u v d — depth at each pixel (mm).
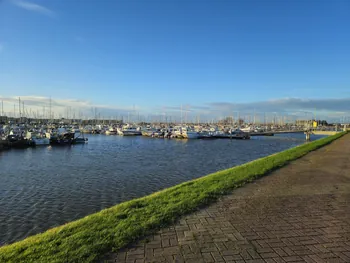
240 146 56812
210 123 156500
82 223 5918
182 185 9969
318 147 26141
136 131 93188
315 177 11023
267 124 165125
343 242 4812
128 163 29625
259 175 11328
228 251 4488
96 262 4203
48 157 34875
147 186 18141
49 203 14211
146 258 4289
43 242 4992
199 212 6566
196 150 46500
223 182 9891
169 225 5707
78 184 18781
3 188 17641
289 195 8164
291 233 5219
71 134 58219
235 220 5977
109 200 14750
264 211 6605
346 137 47000
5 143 44625
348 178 10812
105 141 66562
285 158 17047
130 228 5457
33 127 81500
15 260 4301
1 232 10516
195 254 4398
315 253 4395
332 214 6359
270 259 4203
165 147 51656
